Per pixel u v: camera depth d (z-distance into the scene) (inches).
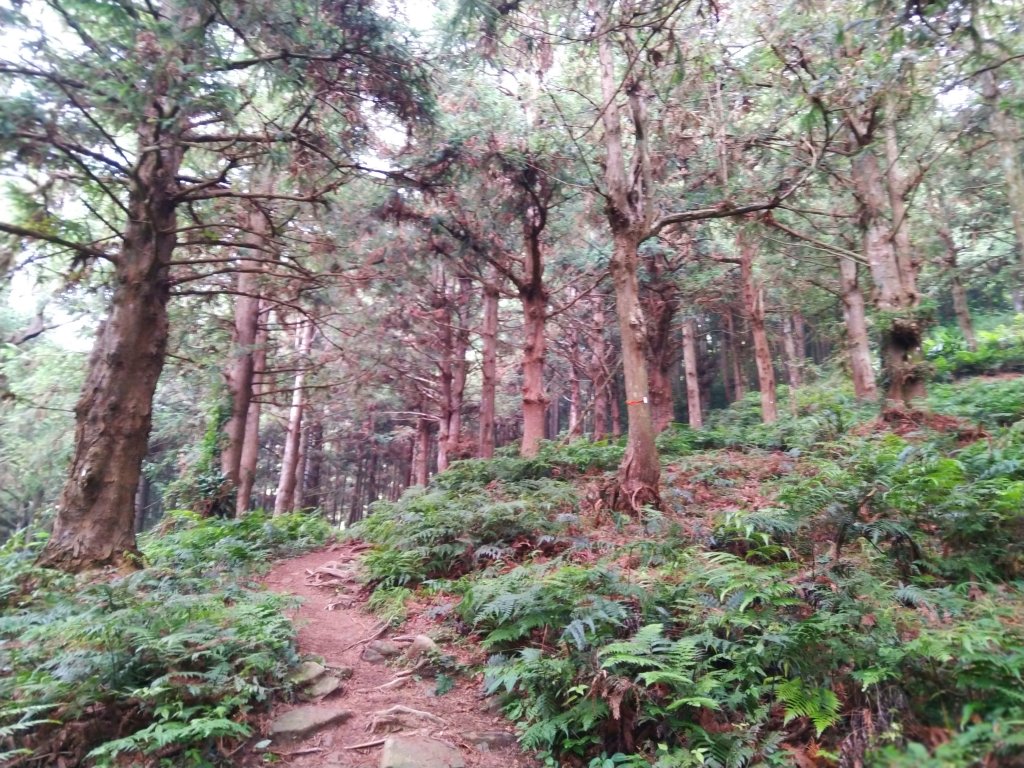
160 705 146.5
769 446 478.0
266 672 173.9
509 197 502.0
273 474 1314.0
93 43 261.6
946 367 693.3
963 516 190.5
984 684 113.3
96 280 403.2
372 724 160.2
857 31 285.1
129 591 214.1
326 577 305.3
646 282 631.2
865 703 128.3
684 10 331.6
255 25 292.2
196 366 549.3
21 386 591.8
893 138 433.1
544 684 161.5
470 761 146.7
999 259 773.3
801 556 210.2
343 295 540.4
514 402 1144.8
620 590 183.3
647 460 321.7
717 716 140.1
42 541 346.0
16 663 163.6
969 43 326.0
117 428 286.8
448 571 277.3
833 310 708.7
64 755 137.2
